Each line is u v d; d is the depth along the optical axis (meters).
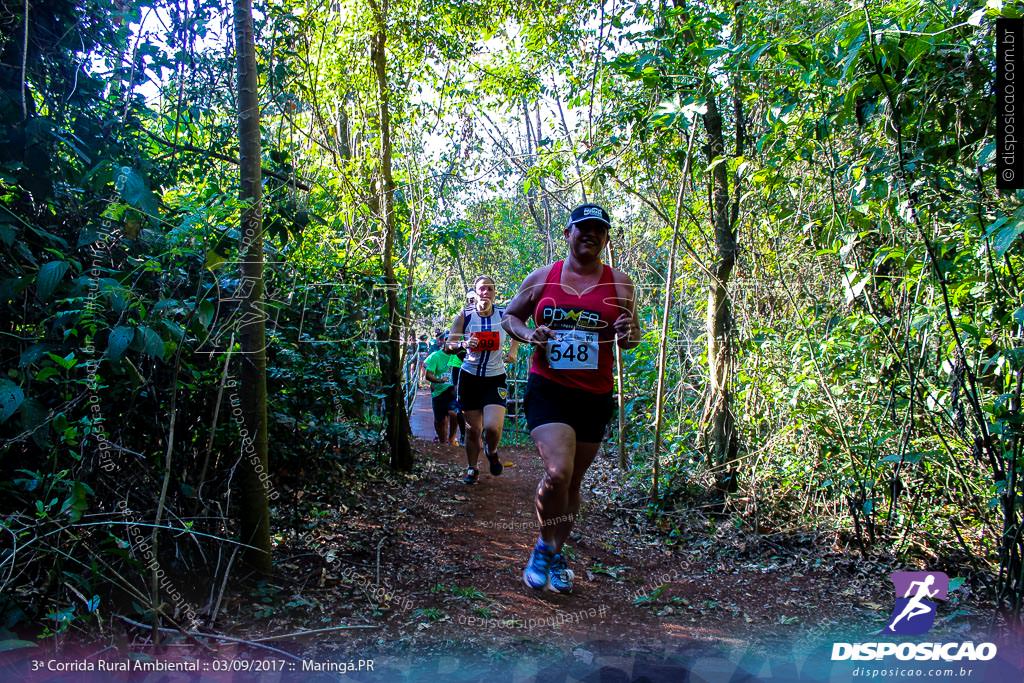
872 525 3.91
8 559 2.09
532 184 5.66
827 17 3.57
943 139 3.06
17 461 2.46
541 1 5.60
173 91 3.49
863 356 4.43
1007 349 2.79
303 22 4.39
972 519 3.73
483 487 5.38
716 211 5.05
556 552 3.46
